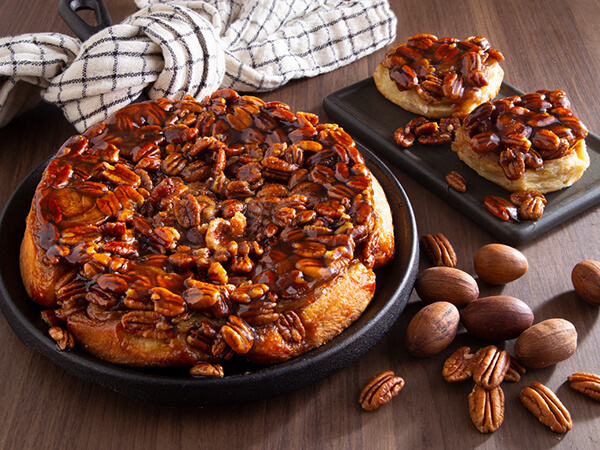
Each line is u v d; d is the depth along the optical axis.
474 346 0.61
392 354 0.61
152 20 0.74
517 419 0.57
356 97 0.80
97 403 0.58
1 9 0.91
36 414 0.58
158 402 0.56
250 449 0.56
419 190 0.73
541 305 0.64
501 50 0.86
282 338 0.56
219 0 0.86
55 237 0.57
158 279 0.56
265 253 0.58
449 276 0.62
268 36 0.84
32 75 0.74
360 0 0.87
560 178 0.69
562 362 0.60
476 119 0.71
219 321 0.56
